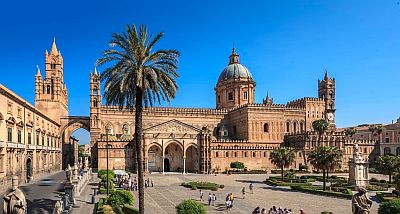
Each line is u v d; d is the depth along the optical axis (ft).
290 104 519.19
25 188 205.77
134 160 384.06
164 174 372.79
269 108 462.60
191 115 483.92
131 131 450.71
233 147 417.69
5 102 201.57
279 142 462.60
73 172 190.60
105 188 204.23
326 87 509.35
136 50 130.41
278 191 245.24
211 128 490.90
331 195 219.00
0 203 143.64
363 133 609.01
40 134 301.63
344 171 416.46
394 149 504.84
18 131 231.09
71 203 154.81
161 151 395.75
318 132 439.63
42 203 152.97
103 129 439.22
